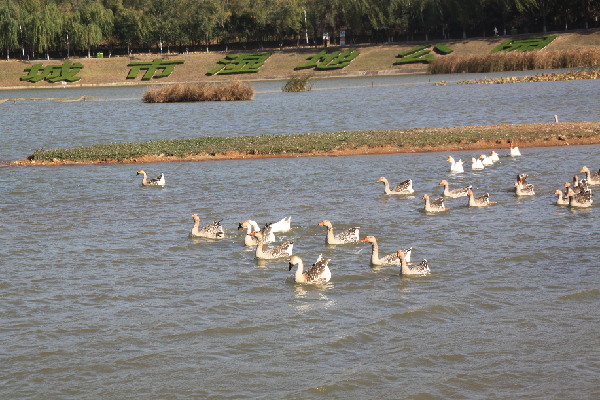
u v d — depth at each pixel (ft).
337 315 68.90
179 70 500.33
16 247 92.94
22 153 177.17
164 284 78.43
